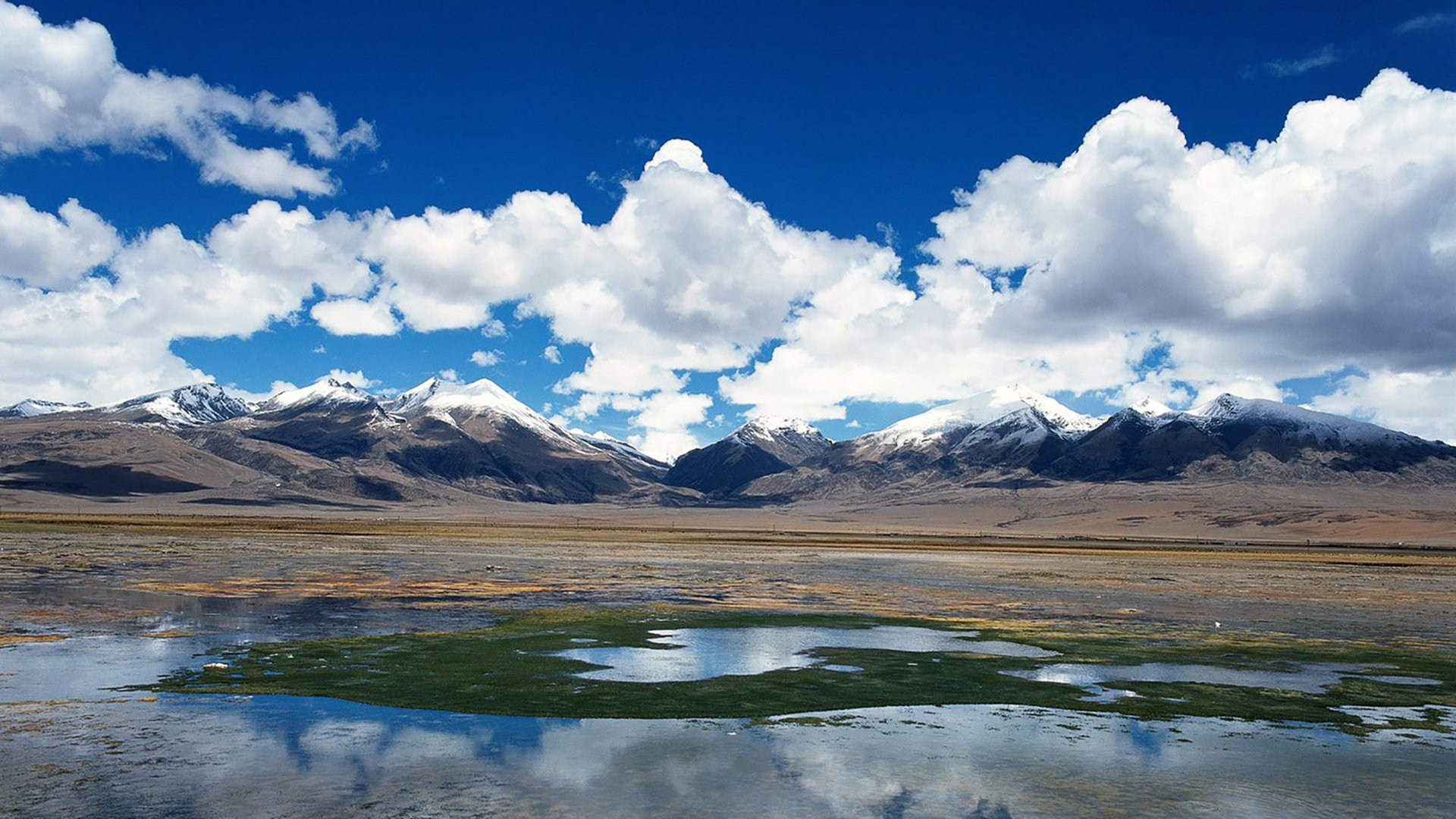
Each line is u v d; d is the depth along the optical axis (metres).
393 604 48.09
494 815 17.03
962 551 142.12
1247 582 80.69
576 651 34.50
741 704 26.39
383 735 22.30
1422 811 18.19
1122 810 18.06
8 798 17.41
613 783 19.09
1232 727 24.62
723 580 70.25
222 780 18.67
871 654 35.12
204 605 45.09
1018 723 24.77
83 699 25.09
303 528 175.62
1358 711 26.69
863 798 18.47
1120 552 155.62
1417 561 138.25
